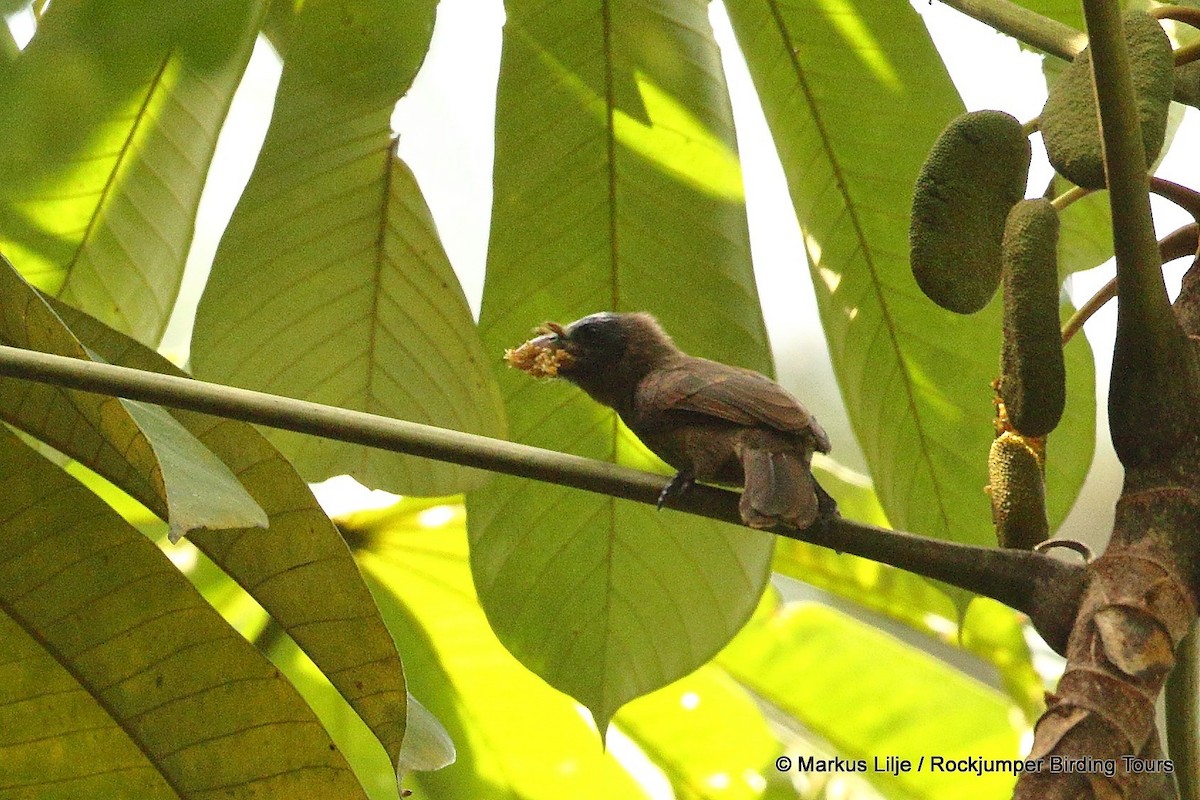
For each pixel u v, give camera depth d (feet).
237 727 18.88
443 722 29.73
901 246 25.38
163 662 18.94
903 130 25.25
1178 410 16.26
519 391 26.78
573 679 25.36
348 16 24.71
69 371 15.90
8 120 24.61
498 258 25.96
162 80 24.59
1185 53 17.44
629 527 25.71
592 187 25.85
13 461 18.72
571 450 27.09
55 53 24.27
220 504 15.06
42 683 18.94
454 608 29.35
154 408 16.84
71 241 25.55
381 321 26.32
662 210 25.86
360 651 18.48
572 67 25.58
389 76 25.00
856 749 30.60
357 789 18.86
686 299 26.03
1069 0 26.09
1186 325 17.29
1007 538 17.79
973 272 16.55
